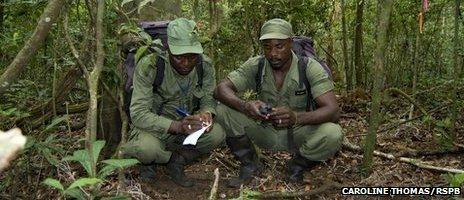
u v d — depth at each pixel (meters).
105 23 3.32
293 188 3.65
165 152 3.50
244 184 3.66
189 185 3.67
